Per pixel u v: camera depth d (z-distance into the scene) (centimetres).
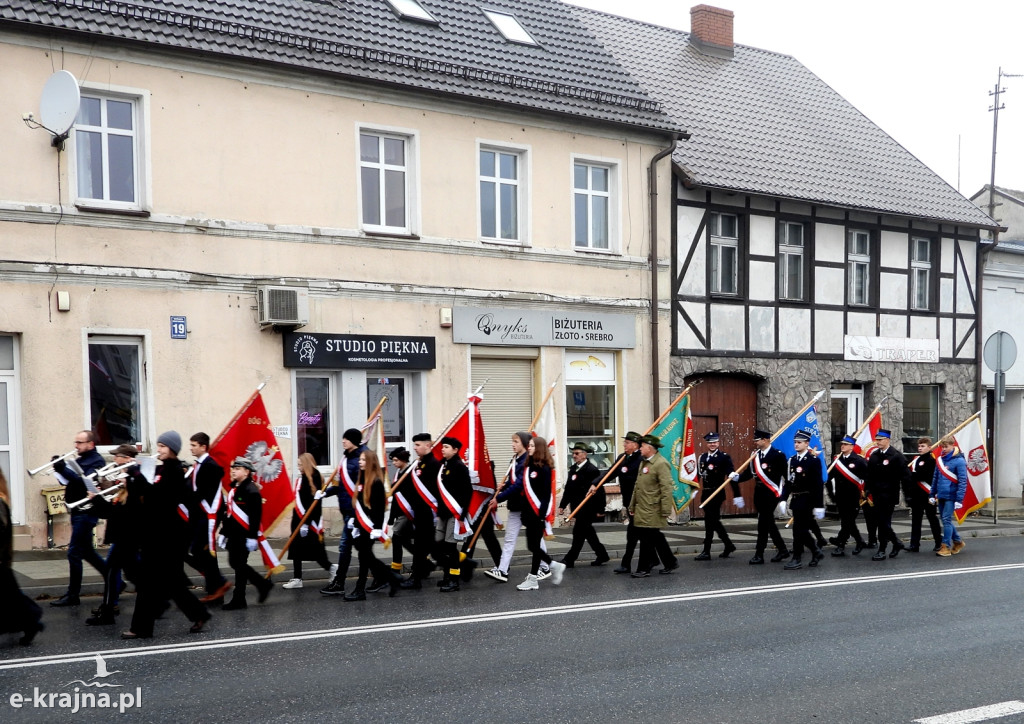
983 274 2595
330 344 1616
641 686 770
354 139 1658
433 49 1792
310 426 1633
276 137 1584
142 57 1467
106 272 1425
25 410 1371
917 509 1670
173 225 1485
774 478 1502
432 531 1227
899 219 2430
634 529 1360
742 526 1978
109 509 1039
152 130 1477
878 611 1091
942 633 976
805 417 1598
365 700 723
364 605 1112
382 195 1709
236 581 1084
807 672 820
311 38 1625
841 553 1625
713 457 1580
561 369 1884
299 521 1227
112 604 984
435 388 1731
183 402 1493
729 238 2155
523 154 1853
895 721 689
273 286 1545
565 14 2158
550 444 1473
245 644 898
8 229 1360
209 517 1095
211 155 1526
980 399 2580
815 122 2583
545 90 1864
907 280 2450
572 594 1195
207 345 1515
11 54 1370
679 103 2323
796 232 2273
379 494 1159
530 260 1845
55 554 1349
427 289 1712
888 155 2611
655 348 1991
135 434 1470
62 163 1402
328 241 1623
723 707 718
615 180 1964
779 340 2208
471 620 1020
